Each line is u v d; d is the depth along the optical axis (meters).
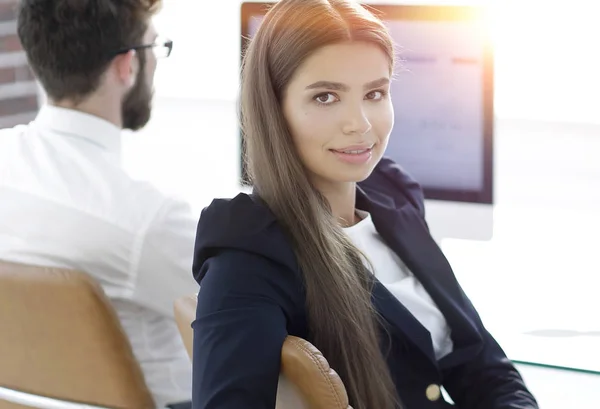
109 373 1.68
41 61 1.95
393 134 2.21
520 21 2.49
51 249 1.85
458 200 2.19
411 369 1.57
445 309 1.67
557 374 1.88
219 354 1.33
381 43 1.50
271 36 1.49
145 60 2.05
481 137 2.15
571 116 2.47
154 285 1.86
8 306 1.68
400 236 1.70
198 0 2.70
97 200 1.85
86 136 1.93
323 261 1.44
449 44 2.13
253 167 1.51
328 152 1.49
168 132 2.75
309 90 1.46
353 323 1.45
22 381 1.75
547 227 2.38
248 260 1.40
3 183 1.91
